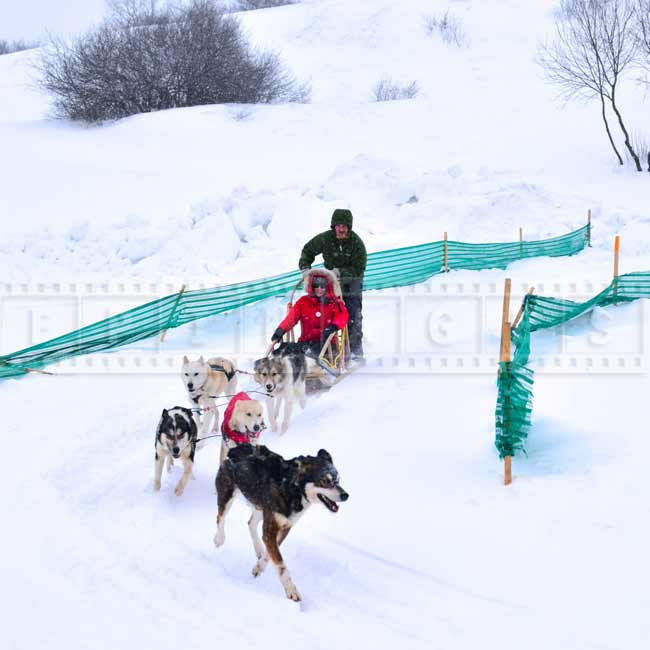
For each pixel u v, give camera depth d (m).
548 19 40.84
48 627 4.14
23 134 24.59
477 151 22.89
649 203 18.08
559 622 4.21
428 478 6.14
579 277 12.69
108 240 14.09
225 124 26.38
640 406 6.77
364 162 17.72
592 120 25.55
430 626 4.26
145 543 5.32
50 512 5.67
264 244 14.23
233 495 5.22
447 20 42.47
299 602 4.57
